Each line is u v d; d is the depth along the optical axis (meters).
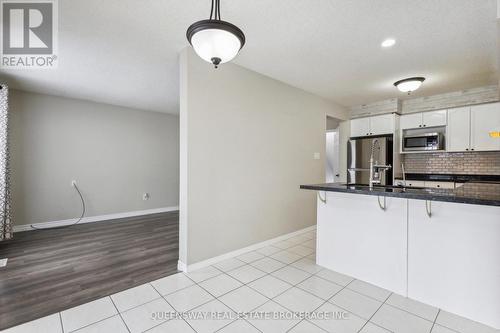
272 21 2.12
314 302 1.99
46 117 4.32
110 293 2.13
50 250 3.20
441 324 1.71
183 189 2.59
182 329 1.66
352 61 2.95
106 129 5.01
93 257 2.96
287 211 3.71
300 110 3.96
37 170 4.24
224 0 1.84
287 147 3.71
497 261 1.68
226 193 2.90
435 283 1.93
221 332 1.64
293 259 2.90
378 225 2.26
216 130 2.79
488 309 1.70
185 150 2.55
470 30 2.26
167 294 2.12
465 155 4.22
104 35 2.35
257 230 3.27
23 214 4.12
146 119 5.62
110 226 4.47
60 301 2.00
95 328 1.67
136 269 2.62
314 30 2.27
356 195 2.42
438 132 4.32
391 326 1.69
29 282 2.33
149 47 2.60
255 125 3.23
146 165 5.62
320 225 2.72
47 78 3.51
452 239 1.86
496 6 1.89
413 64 3.04
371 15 2.04
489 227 1.71
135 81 3.66
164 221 4.88
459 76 3.42
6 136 3.46
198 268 2.63
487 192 1.99
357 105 5.07
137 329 1.66
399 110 4.63
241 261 2.84
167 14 2.03
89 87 3.93
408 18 2.08
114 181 5.13
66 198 4.54
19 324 1.71
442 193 1.92
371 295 2.10
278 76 3.43
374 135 4.80
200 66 2.65
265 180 3.38
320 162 4.35
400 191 2.12
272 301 2.01
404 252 2.09
